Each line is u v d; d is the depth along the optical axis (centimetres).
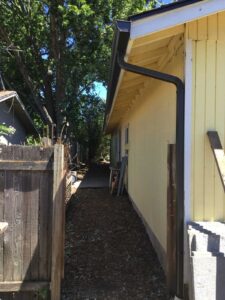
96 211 933
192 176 386
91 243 643
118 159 1684
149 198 664
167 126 487
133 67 381
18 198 395
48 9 1733
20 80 1948
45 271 397
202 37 387
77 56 1772
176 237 393
